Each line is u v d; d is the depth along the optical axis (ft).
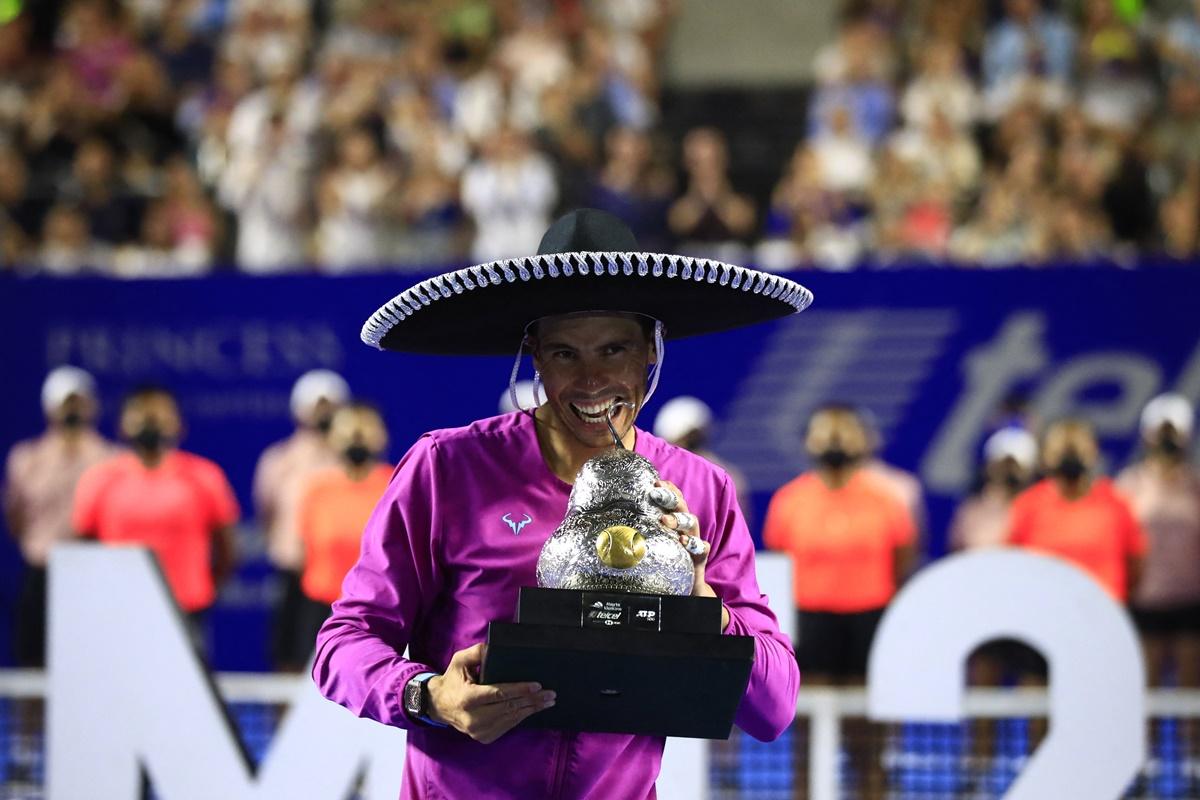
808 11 160.56
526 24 142.92
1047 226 112.68
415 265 114.93
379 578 34.06
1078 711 57.72
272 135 121.70
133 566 57.72
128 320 99.55
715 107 152.97
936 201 117.80
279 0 142.82
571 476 34.04
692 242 121.39
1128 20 136.56
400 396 97.91
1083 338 93.50
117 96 134.92
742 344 95.81
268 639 97.30
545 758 33.55
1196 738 64.75
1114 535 90.07
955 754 65.10
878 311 94.94
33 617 97.76
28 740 67.77
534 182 120.16
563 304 32.73
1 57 145.48
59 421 98.89
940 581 58.90
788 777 65.00
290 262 118.73
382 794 56.49
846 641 89.35
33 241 122.83
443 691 30.94
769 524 91.81
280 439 98.37
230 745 57.26
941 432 94.32
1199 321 92.53
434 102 134.00
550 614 29.76
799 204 119.65
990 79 135.54
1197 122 128.47
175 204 119.85
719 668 29.68
